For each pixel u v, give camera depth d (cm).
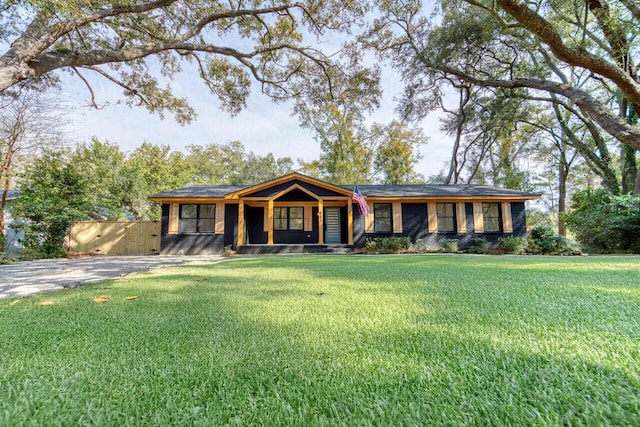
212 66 1032
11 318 209
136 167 1714
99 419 90
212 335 166
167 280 398
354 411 92
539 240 1138
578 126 1495
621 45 870
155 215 1797
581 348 134
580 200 1211
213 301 257
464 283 324
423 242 1256
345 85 1121
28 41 504
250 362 129
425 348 140
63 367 127
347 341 152
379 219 1295
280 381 112
